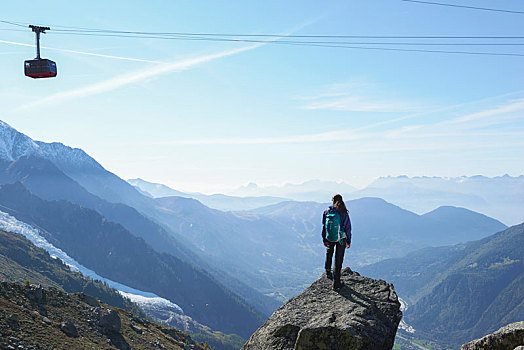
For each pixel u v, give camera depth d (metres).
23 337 29.77
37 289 41.22
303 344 11.80
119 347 39.00
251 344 13.38
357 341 11.27
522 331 11.71
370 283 14.94
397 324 12.58
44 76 30.95
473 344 12.77
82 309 43.97
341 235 14.38
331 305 13.53
